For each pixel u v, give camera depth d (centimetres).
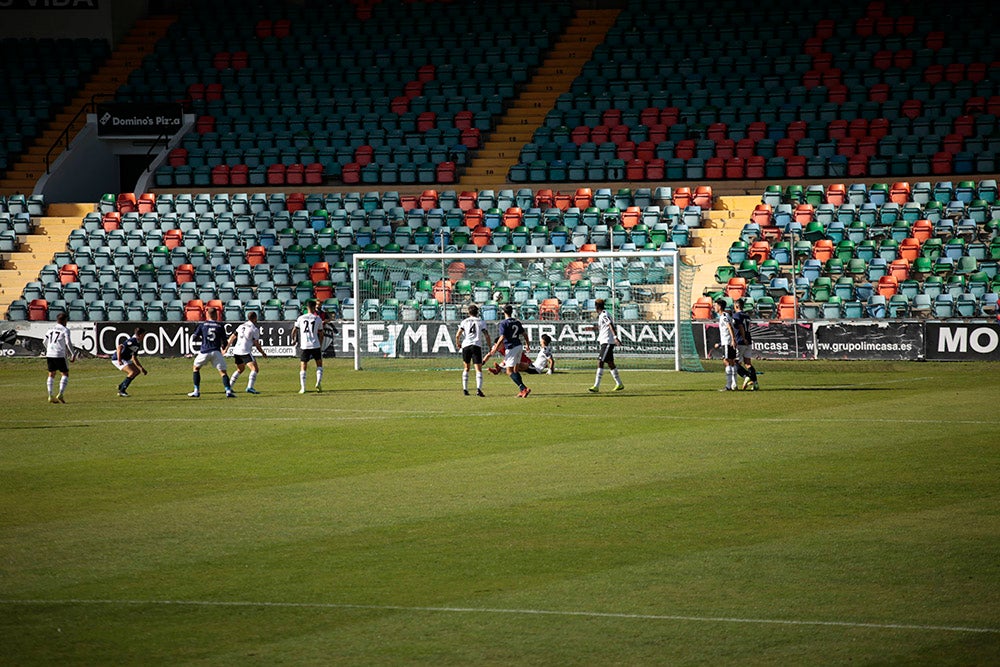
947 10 8406
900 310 6125
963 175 7225
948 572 2138
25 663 1780
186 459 3409
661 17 8775
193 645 1841
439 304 6247
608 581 2133
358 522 2608
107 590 2133
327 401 4691
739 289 6456
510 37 8856
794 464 3161
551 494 2855
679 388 4975
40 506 2814
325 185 7969
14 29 9150
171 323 6531
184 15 9412
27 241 7575
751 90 8050
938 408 4138
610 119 8112
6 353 6688
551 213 7188
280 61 8925
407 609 1998
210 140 8262
